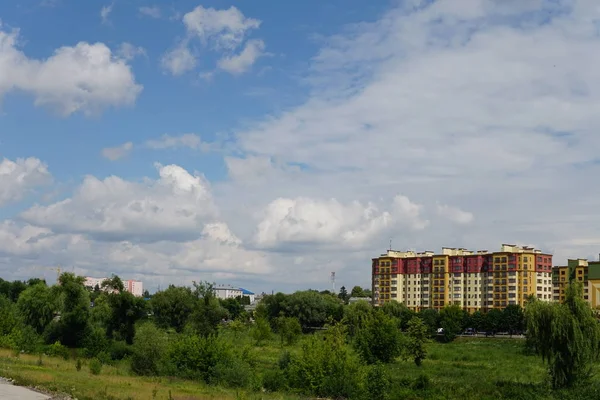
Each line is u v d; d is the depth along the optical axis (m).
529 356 128.75
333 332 85.38
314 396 69.00
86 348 102.81
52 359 86.38
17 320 106.44
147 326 83.06
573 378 71.56
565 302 74.69
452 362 117.88
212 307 122.19
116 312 128.75
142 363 76.56
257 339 148.00
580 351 70.62
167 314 154.00
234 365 75.00
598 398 66.75
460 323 194.25
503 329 195.50
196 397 54.78
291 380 73.12
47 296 123.50
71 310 118.31
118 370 77.75
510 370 102.00
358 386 69.88
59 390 52.00
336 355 72.75
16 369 65.69
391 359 109.69
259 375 78.06
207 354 77.25
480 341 174.50
